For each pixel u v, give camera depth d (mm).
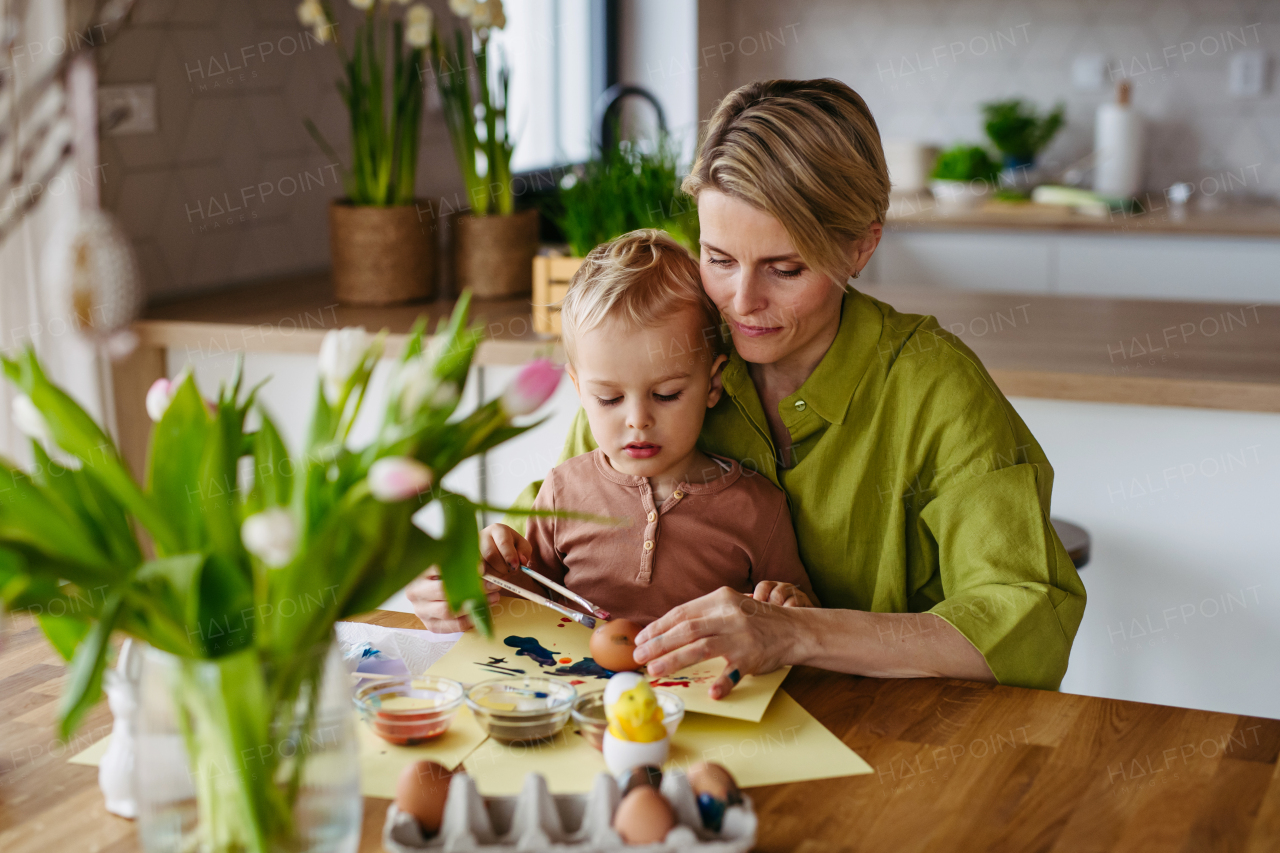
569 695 918
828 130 1048
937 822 785
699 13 3795
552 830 736
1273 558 1717
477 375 2029
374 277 2236
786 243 1058
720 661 1018
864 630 1006
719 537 1190
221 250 2381
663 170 1975
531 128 3611
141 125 2127
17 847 761
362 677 996
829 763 859
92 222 700
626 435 1166
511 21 3441
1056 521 1747
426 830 755
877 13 4023
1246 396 1647
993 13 3898
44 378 660
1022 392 1753
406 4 2771
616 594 1212
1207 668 1790
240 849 654
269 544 570
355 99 2223
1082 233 3305
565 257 1986
